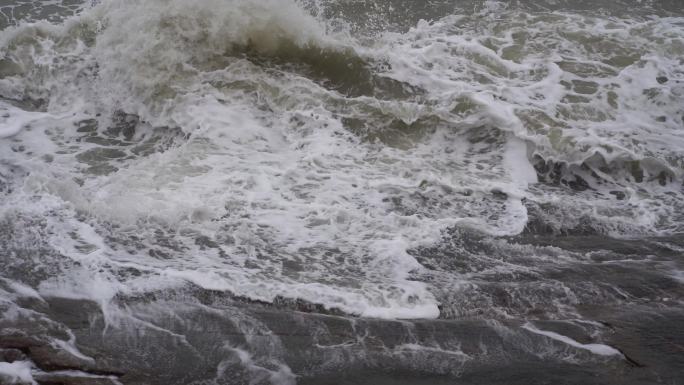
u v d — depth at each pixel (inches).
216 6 598.5
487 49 624.7
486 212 448.5
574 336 343.0
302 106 543.5
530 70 602.9
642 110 561.3
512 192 467.2
